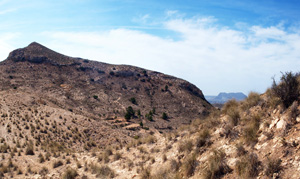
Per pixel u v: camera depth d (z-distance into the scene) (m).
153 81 147.50
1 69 111.12
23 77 107.56
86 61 157.75
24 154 22.48
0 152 22.64
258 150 7.38
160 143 15.48
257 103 10.41
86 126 40.72
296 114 7.59
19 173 16.66
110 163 15.30
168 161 11.19
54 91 101.06
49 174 15.41
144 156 14.09
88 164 15.56
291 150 6.36
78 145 32.34
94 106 99.19
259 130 8.34
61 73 127.56
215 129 11.06
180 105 119.69
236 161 7.47
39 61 130.12
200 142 10.41
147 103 117.06
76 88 114.31
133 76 149.50
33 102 48.16
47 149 25.58
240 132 9.14
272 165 6.16
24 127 33.03
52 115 42.41
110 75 144.88
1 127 30.86
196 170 8.60
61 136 33.91
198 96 146.88
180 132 14.99
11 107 40.53
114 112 96.88
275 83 9.09
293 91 8.20
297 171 5.60
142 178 10.67
